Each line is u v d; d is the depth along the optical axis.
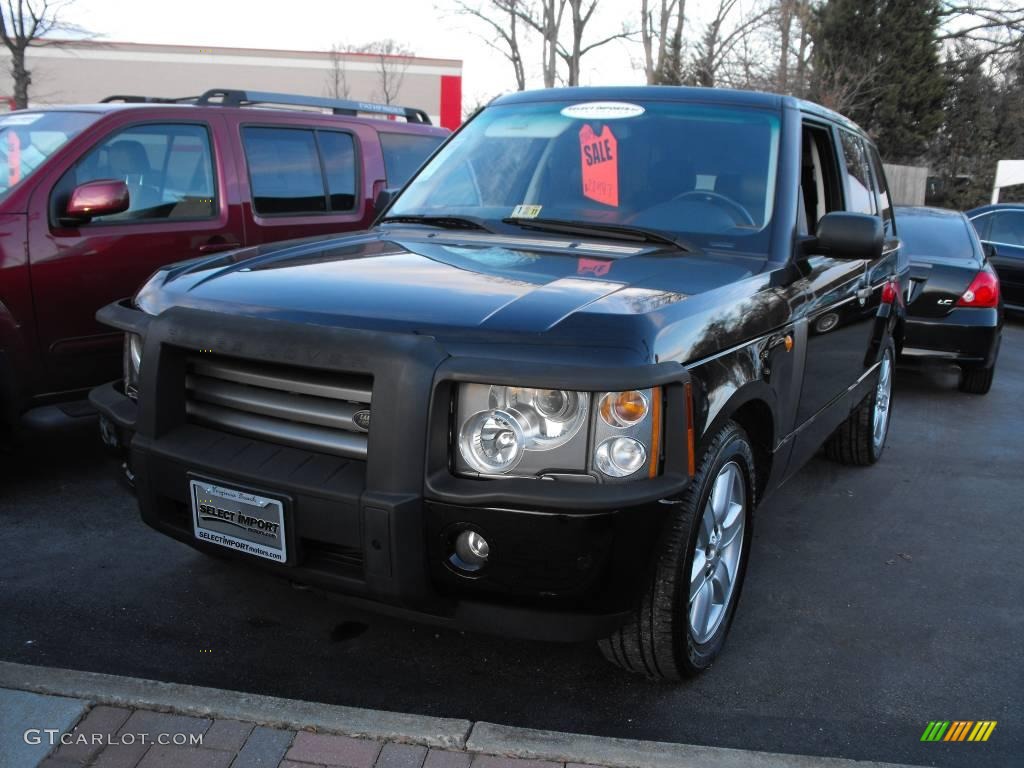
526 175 3.72
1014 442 6.20
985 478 5.32
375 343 2.27
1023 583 3.84
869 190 4.91
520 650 3.05
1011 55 34.75
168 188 5.13
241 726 2.45
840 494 4.93
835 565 3.96
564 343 2.25
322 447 2.40
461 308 2.41
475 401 2.26
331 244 3.28
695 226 3.36
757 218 3.37
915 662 3.13
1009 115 35.03
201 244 5.23
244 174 5.52
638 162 3.60
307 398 2.42
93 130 4.75
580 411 2.24
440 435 2.25
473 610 2.36
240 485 2.41
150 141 5.05
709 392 2.54
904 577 3.85
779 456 3.36
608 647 2.73
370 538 2.25
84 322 4.59
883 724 2.74
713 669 3.01
